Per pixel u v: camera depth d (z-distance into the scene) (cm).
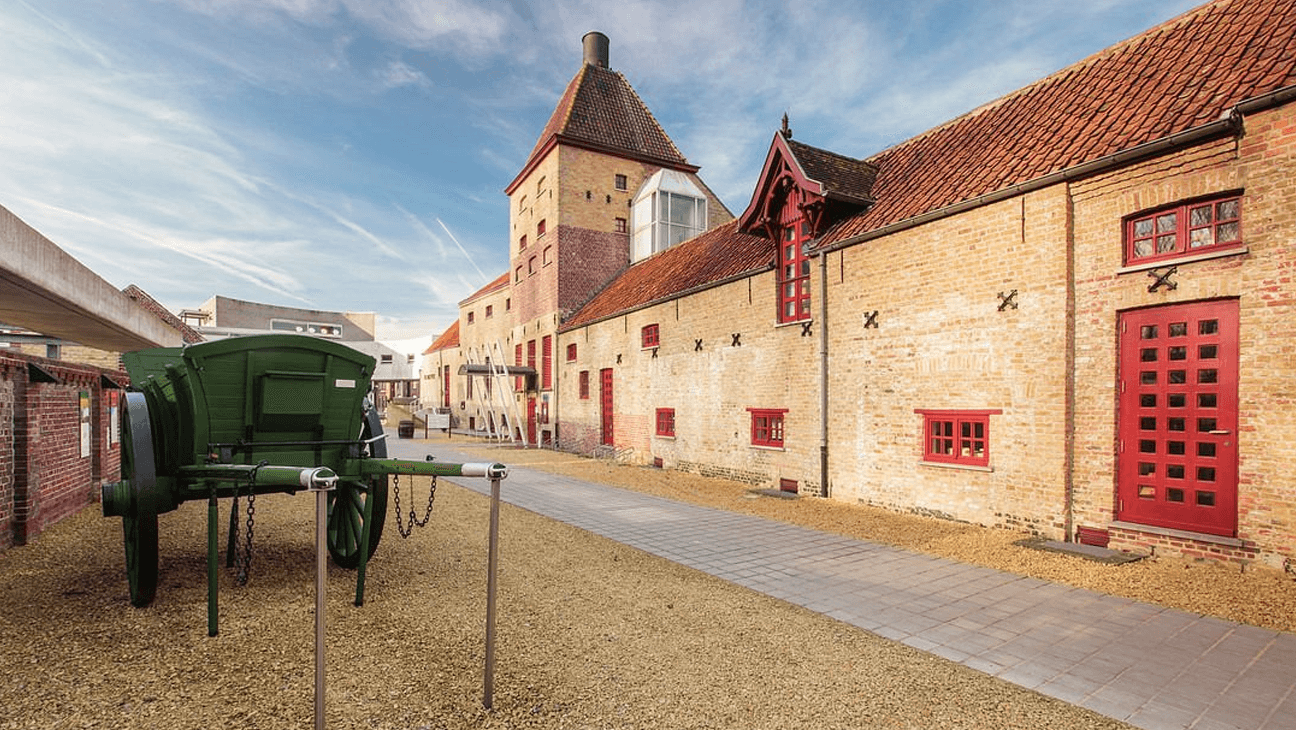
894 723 342
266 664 394
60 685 357
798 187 1176
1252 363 615
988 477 848
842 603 555
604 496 1194
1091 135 792
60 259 796
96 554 653
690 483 1374
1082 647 454
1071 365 765
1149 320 701
